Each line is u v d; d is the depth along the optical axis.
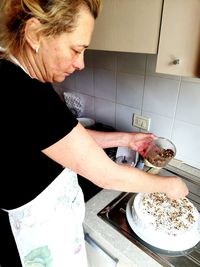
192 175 0.99
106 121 1.31
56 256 0.68
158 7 0.54
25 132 0.45
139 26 0.59
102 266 0.81
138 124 1.14
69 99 1.45
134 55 1.01
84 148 0.48
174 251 0.66
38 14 0.40
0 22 0.46
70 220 0.67
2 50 0.48
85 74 1.29
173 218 0.71
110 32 0.66
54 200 0.61
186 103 0.94
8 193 0.54
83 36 0.46
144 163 0.99
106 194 0.87
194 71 0.54
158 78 0.98
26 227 0.60
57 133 0.45
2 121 0.44
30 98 0.44
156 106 1.04
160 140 0.93
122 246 0.67
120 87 1.14
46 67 0.50
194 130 0.96
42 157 0.53
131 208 0.78
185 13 0.50
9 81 0.44
